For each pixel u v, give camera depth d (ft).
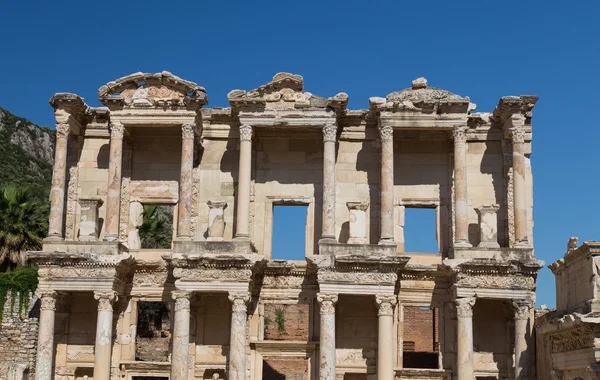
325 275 129.70
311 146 146.82
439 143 145.79
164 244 230.07
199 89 137.28
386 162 136.05
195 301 139.23
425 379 134.82
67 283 132.05
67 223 144.46
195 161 145.48
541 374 126.21
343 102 137.39
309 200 144.66
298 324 201.46
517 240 134.10
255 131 144.87
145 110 138.00
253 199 144.36
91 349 140.05
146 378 162.09
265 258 138.72
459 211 134.51
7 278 149.28
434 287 137.90
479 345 137.69
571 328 97.96
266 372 189.47
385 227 133.80
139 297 139.13
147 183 146.51
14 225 180.75
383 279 129.49
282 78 137.90
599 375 91.09
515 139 137.69
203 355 138.31
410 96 137.80
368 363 137.28
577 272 102.83
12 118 409.49
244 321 128.98
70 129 142.41
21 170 355.77
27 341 147.23
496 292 129.49
